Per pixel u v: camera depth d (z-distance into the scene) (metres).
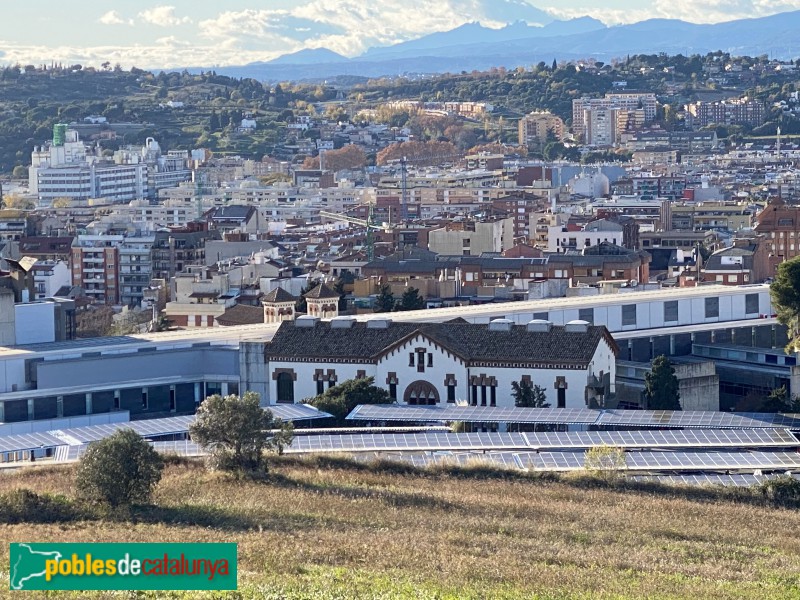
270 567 197.38
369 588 189.00
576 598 192.75
